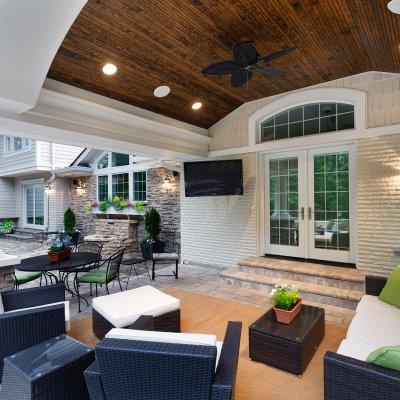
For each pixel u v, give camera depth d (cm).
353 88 462
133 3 290
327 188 508
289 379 241
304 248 532
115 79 396
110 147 505
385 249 433
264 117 561
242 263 526
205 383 146
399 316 260
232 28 334
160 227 813
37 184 1155
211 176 582
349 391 158
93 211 978
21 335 215
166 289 486
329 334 319
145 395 151
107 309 283
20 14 201
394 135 428
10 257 311
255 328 265
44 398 169
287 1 291
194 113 552
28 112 344
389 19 285
